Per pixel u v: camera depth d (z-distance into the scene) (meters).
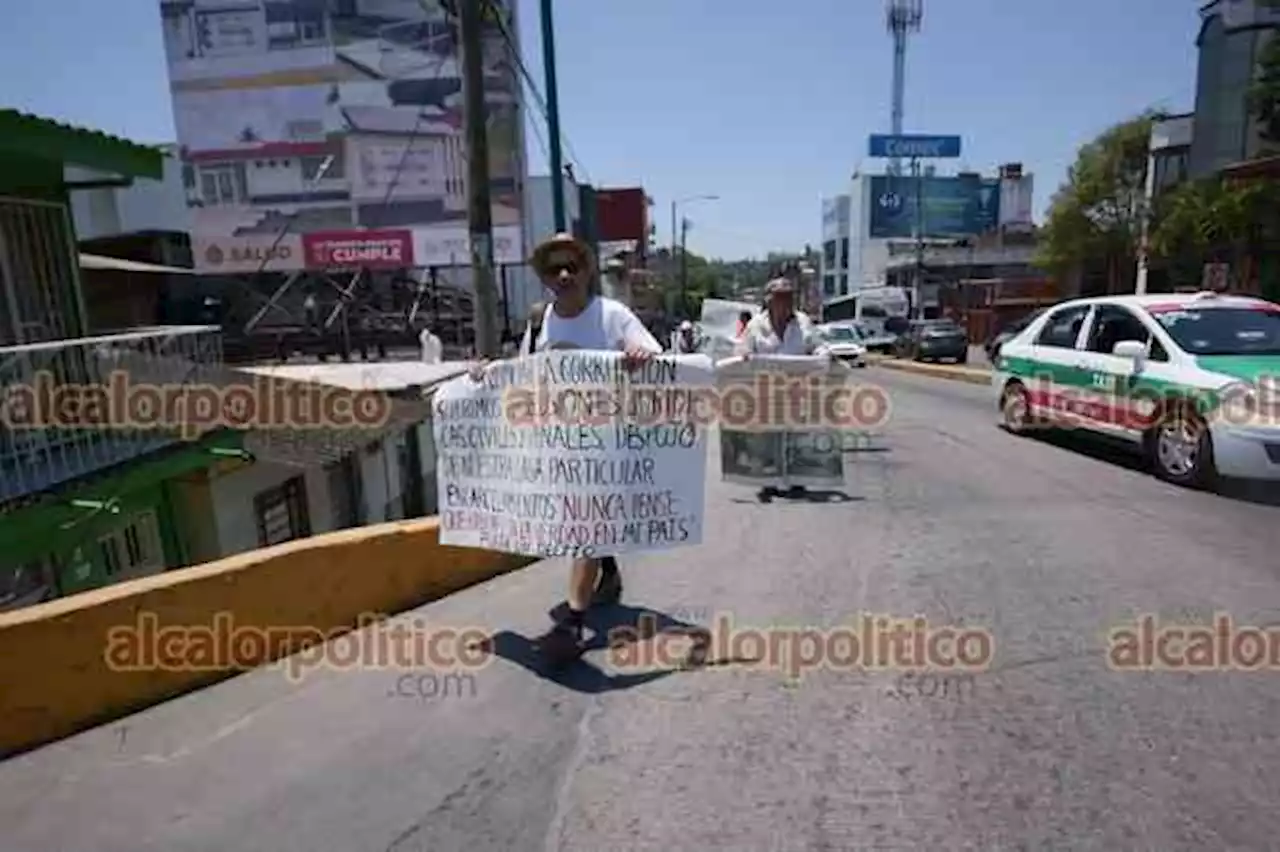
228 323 25.36
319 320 24.84
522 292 28.62
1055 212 33.28
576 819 2.48
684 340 23.03
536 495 3.69
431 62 24.88
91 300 20.39
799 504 6.24
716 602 4.15
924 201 55.41
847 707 3.07
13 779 2.80
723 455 6.77
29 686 2.99
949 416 11.93
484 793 2.63
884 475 7.31
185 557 8.94
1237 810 2.41
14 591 6.53
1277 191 19.28
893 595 4.18
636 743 2.88
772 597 4.20
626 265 7.21
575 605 3.55
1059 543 5.05
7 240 6.90
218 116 24.98
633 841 2.37
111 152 6.95
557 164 12.73
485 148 8.88
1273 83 19.95
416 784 2.69
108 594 3.21
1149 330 7.45
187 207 25.27
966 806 2.47
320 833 2.46
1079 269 34.66
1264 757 2.67
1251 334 7.11
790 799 2.53
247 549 9.94
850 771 2.67
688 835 2.38
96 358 7.01
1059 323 9.07
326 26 24.52
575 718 3.07
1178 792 2.50
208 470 8.70
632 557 4.93
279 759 2.86
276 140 25.00
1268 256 20.98
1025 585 4.30
